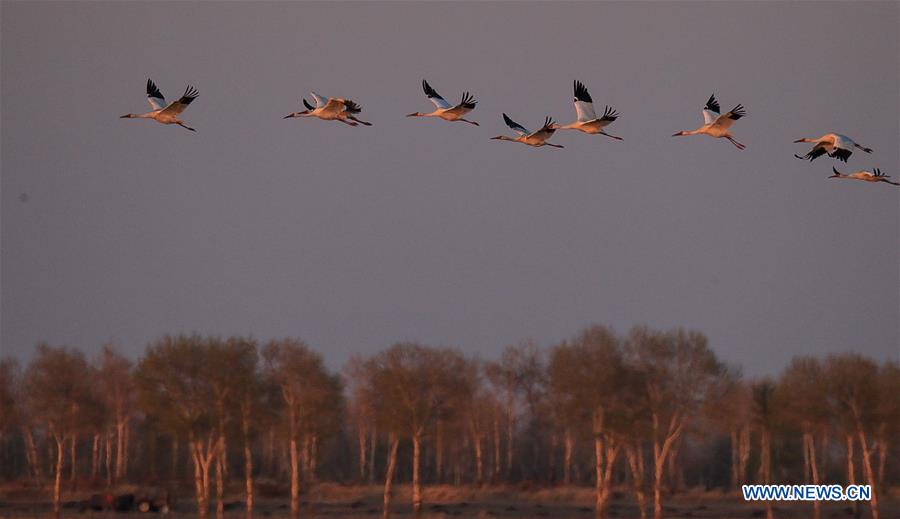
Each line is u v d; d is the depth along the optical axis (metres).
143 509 69.81
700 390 60.41
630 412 60.84
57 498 61.81
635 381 60.53
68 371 62.91
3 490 82.00
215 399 60.66
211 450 63.50
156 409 60.59
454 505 77.94
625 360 61.34
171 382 60.16
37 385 62.47
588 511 73.31
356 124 37.16
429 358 60.78
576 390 60.84
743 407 73.50
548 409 70.25
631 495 86.31
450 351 61.84
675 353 60.81
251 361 61.41
